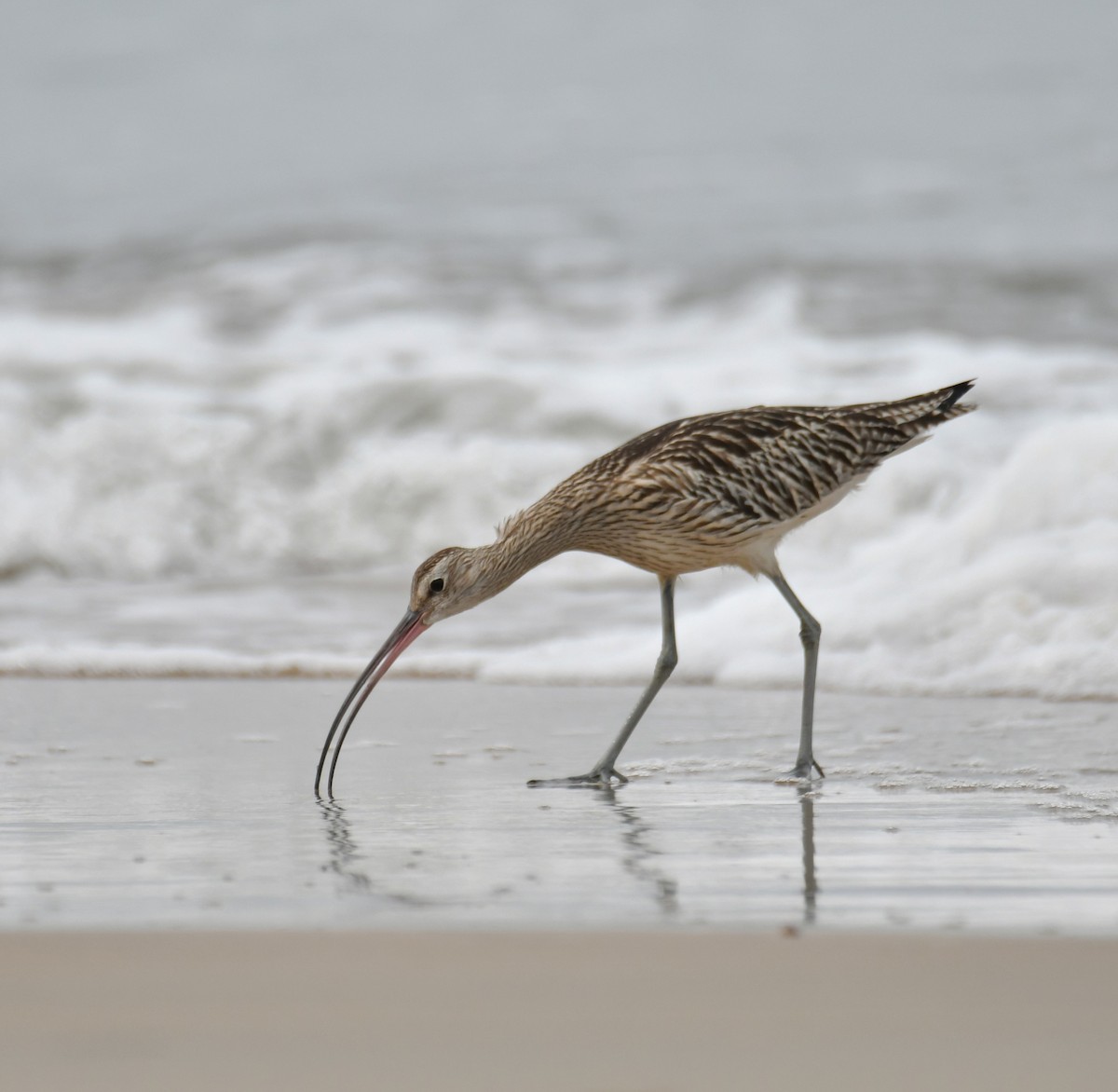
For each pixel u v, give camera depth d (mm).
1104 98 41781
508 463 19578
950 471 18047
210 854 6766
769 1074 4031
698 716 10766
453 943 5223
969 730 9984
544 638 13828
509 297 27719
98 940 5254
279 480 19953
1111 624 11625
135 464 19719
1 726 10508
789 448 9789
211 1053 4156
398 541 19391
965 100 42312
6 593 16844
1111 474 12984
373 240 31797
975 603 12031
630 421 20969
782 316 26484
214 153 41281
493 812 7797
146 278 29750
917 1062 4113
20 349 24844
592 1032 4340
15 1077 3969
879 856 6691
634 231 32312
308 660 12945
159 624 14797
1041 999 4621
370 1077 3998
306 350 25109
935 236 31734
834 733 10016
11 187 38688
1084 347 24750
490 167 38562
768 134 40500
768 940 5262
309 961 5000
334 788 8430
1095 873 6344
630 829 7336
